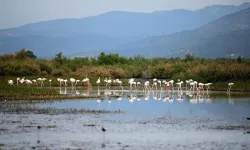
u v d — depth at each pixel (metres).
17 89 87.19
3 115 59.22
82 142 42.88
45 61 140.25
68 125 51.69
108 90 103.62
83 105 70.81
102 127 50.12
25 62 129.88
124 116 58.75
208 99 79.88
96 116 58.66
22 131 48.06
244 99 79.12
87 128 49.91
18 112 62.03
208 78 113.19
